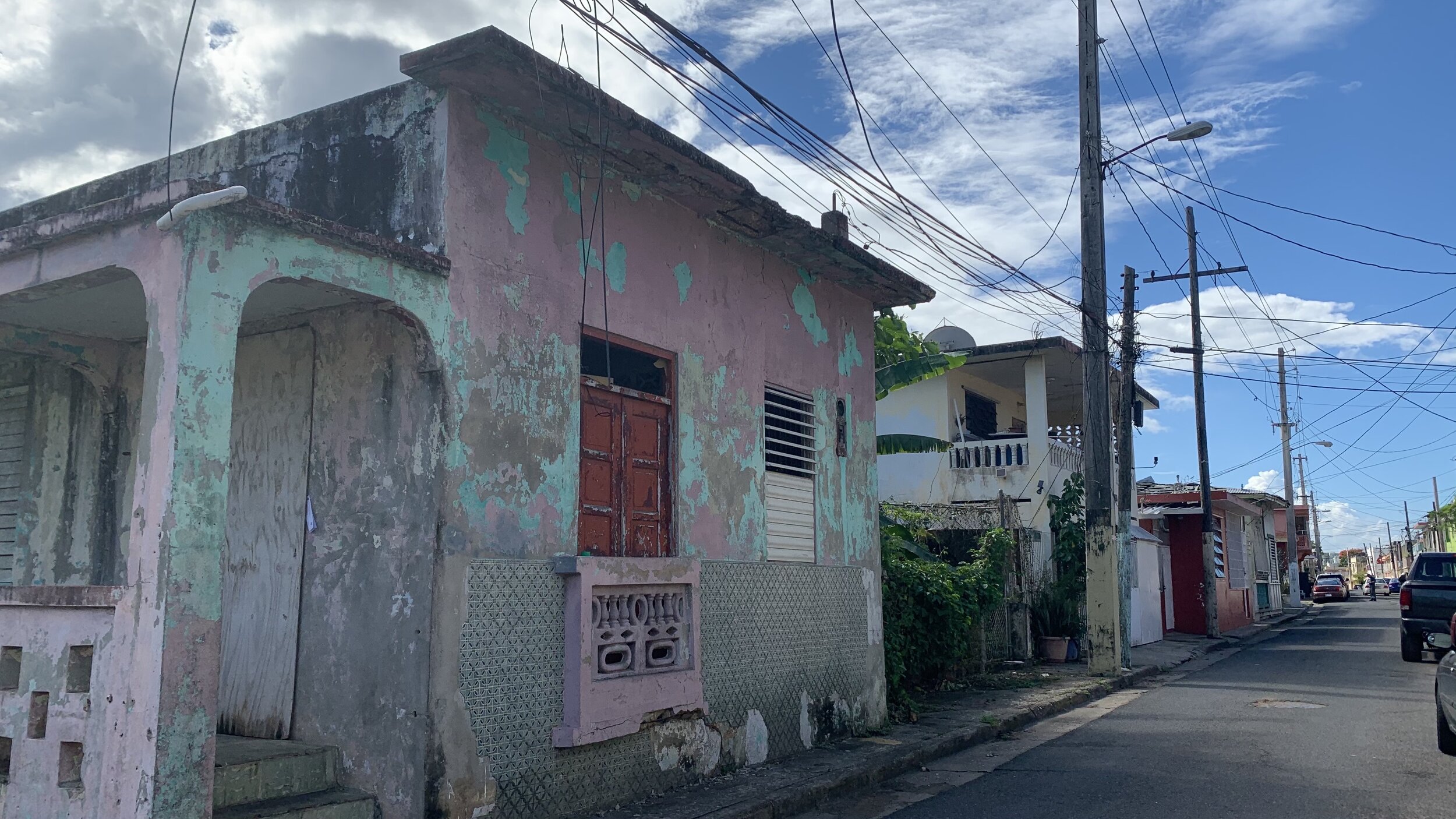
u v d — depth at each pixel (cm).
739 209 870
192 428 494
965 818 719
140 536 490
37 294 590
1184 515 2605
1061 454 2064
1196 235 2530
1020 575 1703
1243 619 3052
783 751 909
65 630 522
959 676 1430
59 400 827
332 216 701
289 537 680
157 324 505
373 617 633
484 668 638
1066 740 1032
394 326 653
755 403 932
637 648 743
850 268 1034
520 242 700
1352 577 13262
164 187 514
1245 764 855
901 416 2109
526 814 655
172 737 471
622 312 786
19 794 528
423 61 627
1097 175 1552
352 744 627
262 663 676
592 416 763
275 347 710
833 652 1002
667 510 823
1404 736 972
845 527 1055
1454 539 6650
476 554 642
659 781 763
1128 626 1672
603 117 700
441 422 628
